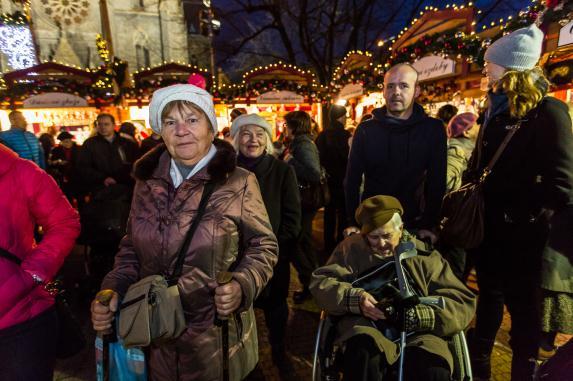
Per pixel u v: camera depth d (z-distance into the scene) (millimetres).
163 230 1312
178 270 1300
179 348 1353
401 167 2084
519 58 1739
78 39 21516
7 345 1351
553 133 1604
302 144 3250
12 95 7855
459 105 4805
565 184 1550
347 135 4262
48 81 8133
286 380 2377
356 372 1617
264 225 1429
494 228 1879
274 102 8711
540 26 3293
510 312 1895
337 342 1717
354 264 1926
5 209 1332
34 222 1458
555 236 1385
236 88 8672
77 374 2523
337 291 1769
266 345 2801
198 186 1334
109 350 1378
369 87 6270
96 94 8188
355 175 2205
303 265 3357
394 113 2072
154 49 23359
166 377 1389
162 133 1371
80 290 3494
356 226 2203
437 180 2066
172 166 1429
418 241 1920
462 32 4316
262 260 1370
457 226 1945
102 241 3219
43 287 1465
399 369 1560
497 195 1843
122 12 22312
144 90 8359
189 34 24391
